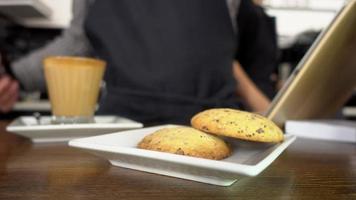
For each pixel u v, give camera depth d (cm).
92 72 72
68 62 70
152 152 49
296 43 179
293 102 71
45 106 165
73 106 71
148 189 48
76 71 71
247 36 121
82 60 71
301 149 66
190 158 48
